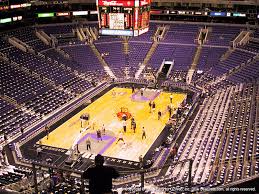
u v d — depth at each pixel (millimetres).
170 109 39031
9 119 36094
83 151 31438
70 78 48469
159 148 31234
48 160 29594
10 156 30266
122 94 47000
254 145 25422
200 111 39156
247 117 31375
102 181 6527
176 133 33781
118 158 30219
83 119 35781
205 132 32062
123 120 35375
